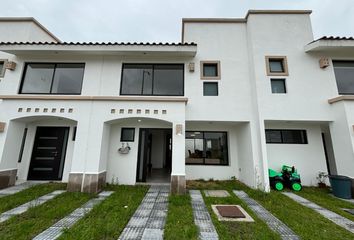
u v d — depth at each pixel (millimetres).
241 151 7801
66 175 7105
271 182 6852
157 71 7699
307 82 7035
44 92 7277
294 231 3338
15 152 6430
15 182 6609
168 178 8500
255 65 7195
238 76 7602
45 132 7496
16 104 6324
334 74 7141
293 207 4676
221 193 5949
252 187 6676
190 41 7930
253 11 7715
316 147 7652
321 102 6871
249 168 6996
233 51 7852
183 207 4492
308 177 7422
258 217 4000
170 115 6359
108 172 7164
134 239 2967
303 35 7469
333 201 5281
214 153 8320
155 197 5422
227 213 4117
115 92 7305
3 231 3105
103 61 7551
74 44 6988
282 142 7754
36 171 7176
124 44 7059
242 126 7773
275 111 6824
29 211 3975
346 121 6086
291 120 6801
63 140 7449
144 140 7656
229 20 8094
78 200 4875
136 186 6707
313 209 4590
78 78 7488
